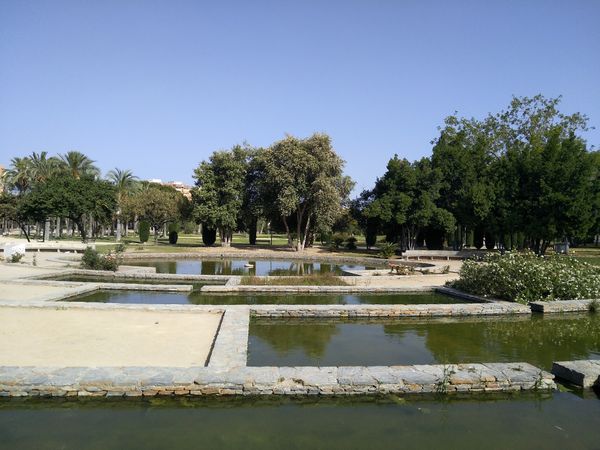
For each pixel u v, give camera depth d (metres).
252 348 7.89
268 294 13.65
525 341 8.67
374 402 5.46
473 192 28.02
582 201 22.89
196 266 23.05
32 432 4.48
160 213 46.94
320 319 10.35
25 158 49.75
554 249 30.73
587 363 6.41
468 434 4.66
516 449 4.36
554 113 34.38
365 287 14.12
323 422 4.87
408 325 10.01
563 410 5.33
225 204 37.12
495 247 39.78
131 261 24.72
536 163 24.80
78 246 27.31
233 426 4.71
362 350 7.85
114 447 4.19
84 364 6.12
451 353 7.75
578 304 11.48
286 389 5.42
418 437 4.56
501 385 5.77
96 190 38.78
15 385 5.20
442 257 28.23
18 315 8.98
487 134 36.50
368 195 38.22
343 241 41.06
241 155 38.91
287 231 38.59
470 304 11.39
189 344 7.25
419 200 32.00
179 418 4.88
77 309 9.70
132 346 7.05
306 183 34.44
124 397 5.26
